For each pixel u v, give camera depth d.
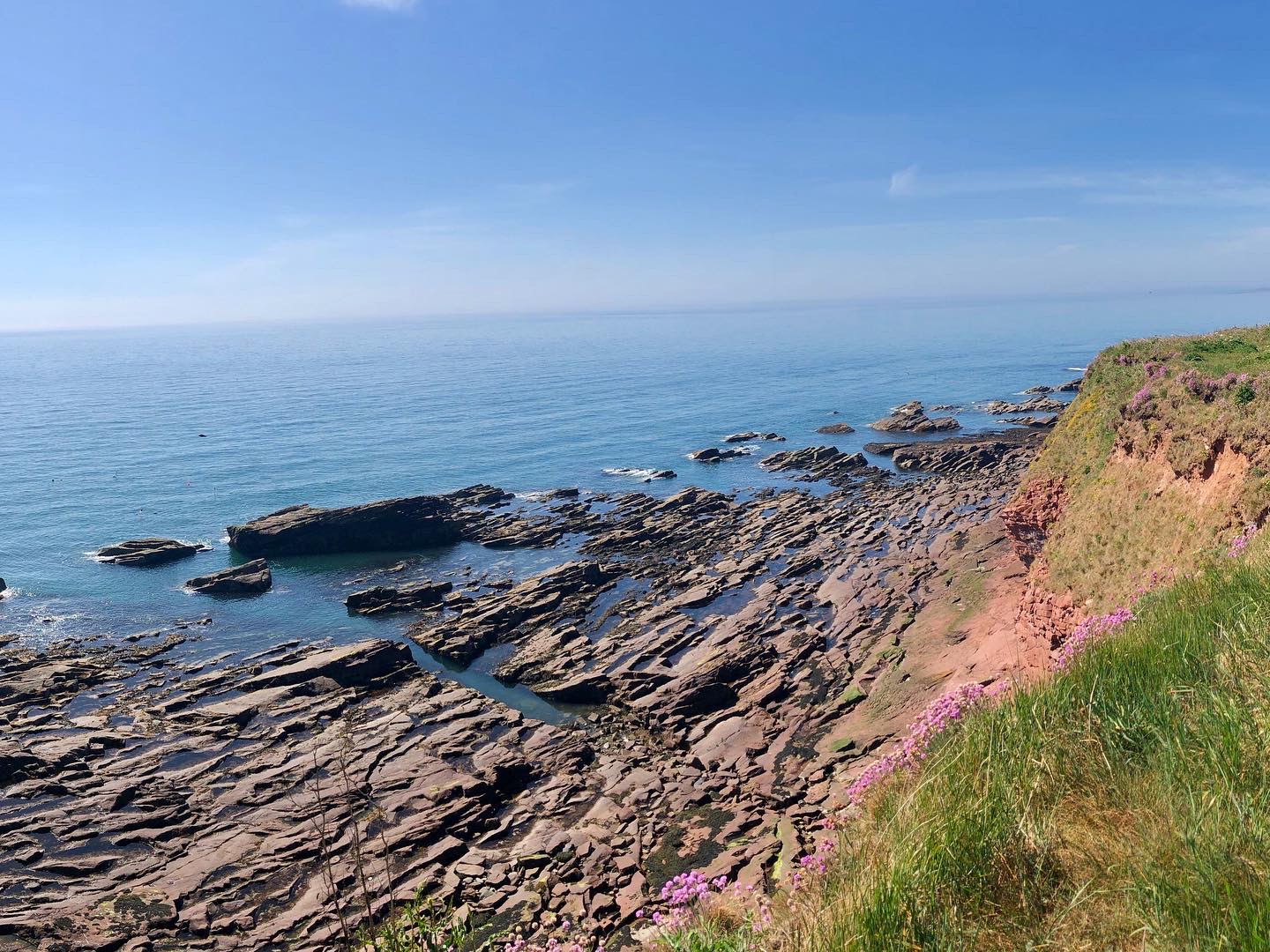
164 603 62.34
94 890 29.11
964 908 5.90
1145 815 6.23
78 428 136.62
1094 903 5.59
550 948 14.61
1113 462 35.41
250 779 35.72
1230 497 25.84
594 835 31.38
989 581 49.59
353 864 29.94
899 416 129.25
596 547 71.38
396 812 33.25
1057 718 7.97
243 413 154.75
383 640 48.66
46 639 55.50
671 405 160.50
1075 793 6.89
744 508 81.44
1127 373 39.28
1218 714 6.90
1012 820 6.54
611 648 49.75
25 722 41.81
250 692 45.03
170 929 27.31
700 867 28.72
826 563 62.44
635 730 40.88
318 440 125.81
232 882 29.34
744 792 33.69
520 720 41.12
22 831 32.31
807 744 37.12
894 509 76.88
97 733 40.09
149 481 99.06
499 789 35.28
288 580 67.62
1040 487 42.00
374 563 71.75
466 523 80.19
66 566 71.06
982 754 7.85
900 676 41.03
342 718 41.84
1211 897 4.95
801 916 7.05
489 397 178.50
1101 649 9.68
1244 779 6.09
